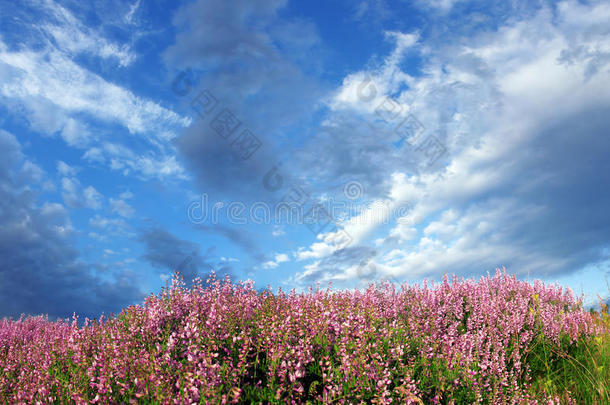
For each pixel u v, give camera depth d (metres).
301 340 4.68
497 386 5.29
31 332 7.82
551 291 8.99
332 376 4.33
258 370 4.56
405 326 6.53
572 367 6.41
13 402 4.24
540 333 7.20
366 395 4.27
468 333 6.20
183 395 3.45
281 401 3.92
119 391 3.93
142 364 3.95
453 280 8.70
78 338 5.30
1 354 6.48
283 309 5.66
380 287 8.23
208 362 3.77
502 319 7.14
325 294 6.56
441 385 4.70
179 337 4.60
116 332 5.09
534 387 5.86
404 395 4.24
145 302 5.81
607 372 6.04
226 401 3.57
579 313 7.65
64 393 4.23
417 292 8.61
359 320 5.19
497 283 9.40
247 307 5.61
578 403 5.60
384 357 4.88
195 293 6.07
